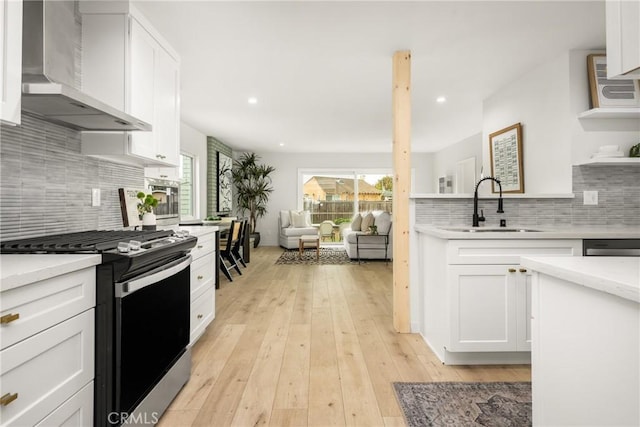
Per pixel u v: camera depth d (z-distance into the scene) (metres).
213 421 1.70
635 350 0.81
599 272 0.93
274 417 1.74
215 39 2.83
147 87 2.40
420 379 2.13
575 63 2.95
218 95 4.33
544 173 3.26
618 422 0.85
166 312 1.82
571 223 2.90
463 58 3.18
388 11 2.42
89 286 1.31
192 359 2.40
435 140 7.45
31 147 1.80
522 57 3.15
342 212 9.20
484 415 1.75
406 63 3.01
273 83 3.90
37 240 1.66
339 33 2.73
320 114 5.28
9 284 0.93
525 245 2.27
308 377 2.14
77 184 2.17
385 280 4.91
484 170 4.45
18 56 1.26
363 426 1.67
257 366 2.29
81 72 2.19
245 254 6.27
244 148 8.54
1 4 1.19
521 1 2.30
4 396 0.93
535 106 3.39
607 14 1.08
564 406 1.04
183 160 6.23
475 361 2.33
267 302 3.81
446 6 2.36
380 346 2.64
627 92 2.85
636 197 2.92
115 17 2.17
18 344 0.98
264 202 9.08
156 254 1.62
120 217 2.66
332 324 3.12
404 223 2.94
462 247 2.25
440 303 2.41
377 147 8.27
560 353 1.06
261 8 2.39
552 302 1.09
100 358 1.35
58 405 1.14
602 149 2.77
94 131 2.20
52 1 1.77
